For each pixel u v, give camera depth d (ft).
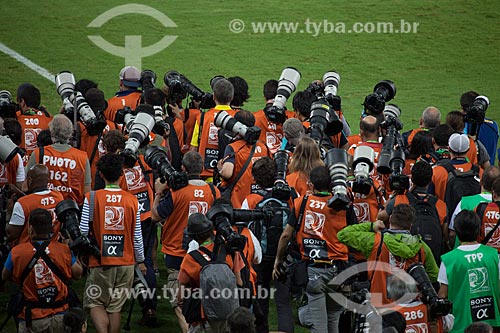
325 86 93.04
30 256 64.95
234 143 79.20
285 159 72.54
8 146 77.71
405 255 63.05
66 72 92.53
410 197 74.33
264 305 70.38
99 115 83.97
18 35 165.89
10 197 83.30
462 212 65.51
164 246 74.13
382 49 163.32
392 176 72.59
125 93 97.45
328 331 71.20
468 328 58.18
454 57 159.84
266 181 71.77
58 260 65.57
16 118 89.97
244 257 62.64
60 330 64.18
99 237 70.28
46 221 65.41
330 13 179.11
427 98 142.61
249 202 71.51
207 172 89.30
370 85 148.46
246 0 186.80
